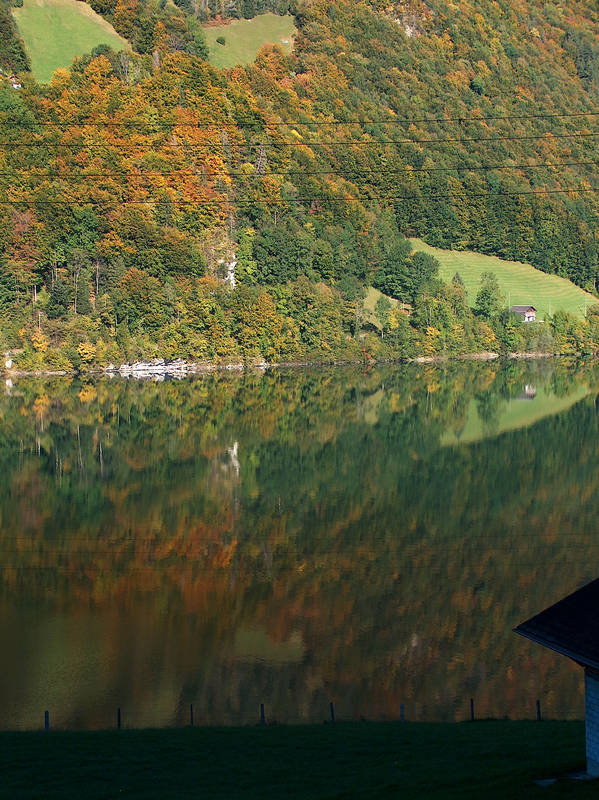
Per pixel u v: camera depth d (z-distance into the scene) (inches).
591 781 1402.6
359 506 4655.5
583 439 6343.5
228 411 7583.7
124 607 3238.2
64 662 2763.3
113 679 2650.1
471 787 1473.9
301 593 3405.5
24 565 3690.9
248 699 2534.5
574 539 4033.0
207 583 3506.4
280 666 2763.3
